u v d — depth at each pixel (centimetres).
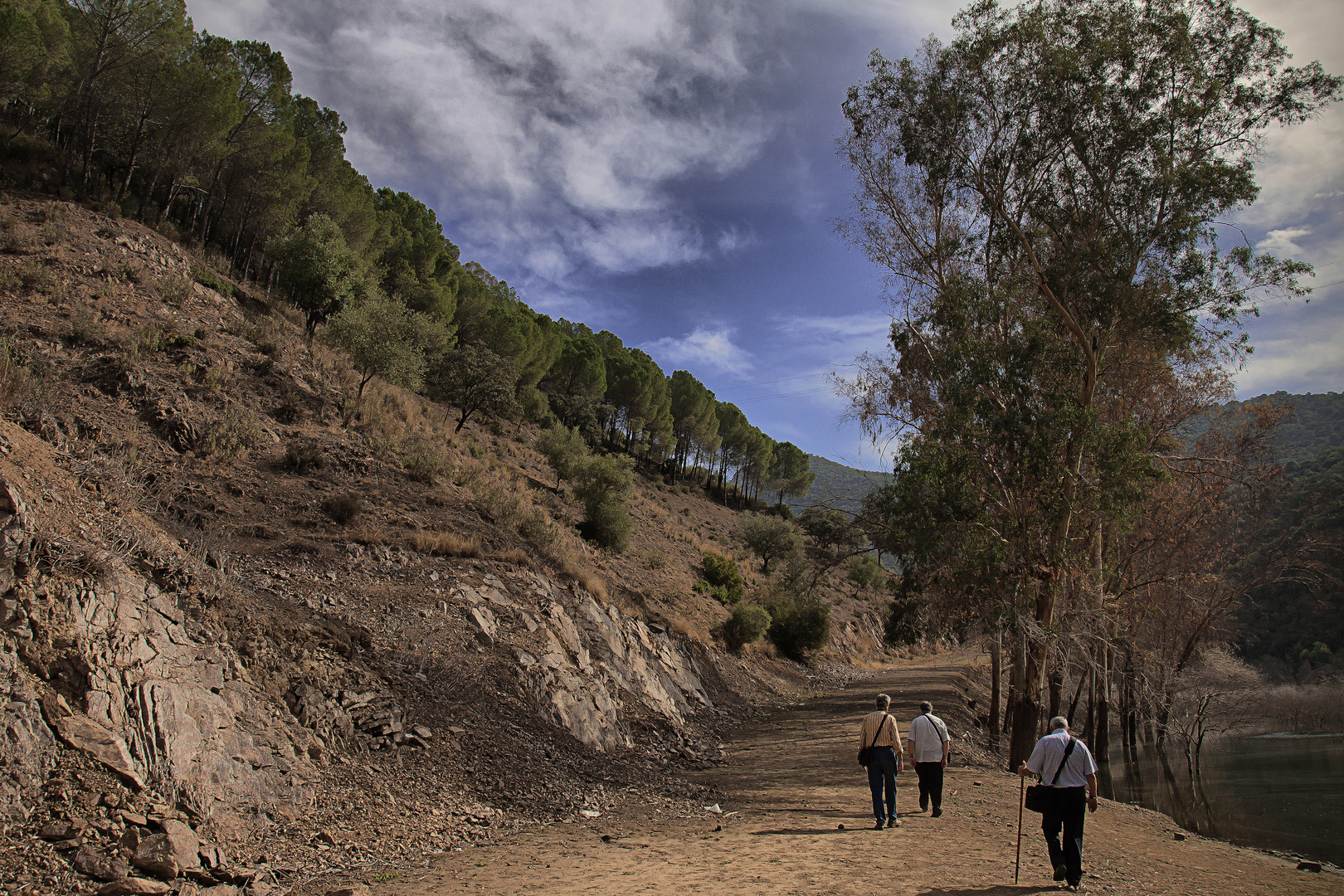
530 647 1384
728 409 10412
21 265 1919
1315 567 2433
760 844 722
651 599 2844
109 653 611
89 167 2769
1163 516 2281
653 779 1190
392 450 2175
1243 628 3225
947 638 2739
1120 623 2147
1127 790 1977
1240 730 3266
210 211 3319
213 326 2212
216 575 907
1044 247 1931
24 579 588
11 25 2606
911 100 2020
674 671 2139
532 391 5900
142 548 777
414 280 4625
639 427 8394
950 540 1686
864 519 2269
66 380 1546
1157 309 1745
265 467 1688
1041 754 614
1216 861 848
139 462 1352
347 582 1282
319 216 3094
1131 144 1791
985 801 1043
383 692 966
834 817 905
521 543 1998
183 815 558
